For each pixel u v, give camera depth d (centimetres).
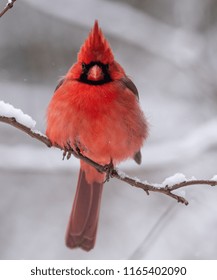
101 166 700
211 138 1058
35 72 1216
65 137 695
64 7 1202
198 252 1001
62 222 1140
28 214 1148
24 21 1219
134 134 717
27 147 1059
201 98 1248
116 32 1223
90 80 689
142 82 1283
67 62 1225
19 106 1203
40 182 1183
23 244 1102
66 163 1045
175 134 1216
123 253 1078
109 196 1150
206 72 1226
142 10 1287
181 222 1041
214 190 1042
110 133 690
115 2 1277
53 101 701
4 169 1038
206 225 1031
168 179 625
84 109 681
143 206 1143
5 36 1216
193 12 1277
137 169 1055
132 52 1298
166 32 1236
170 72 1292
